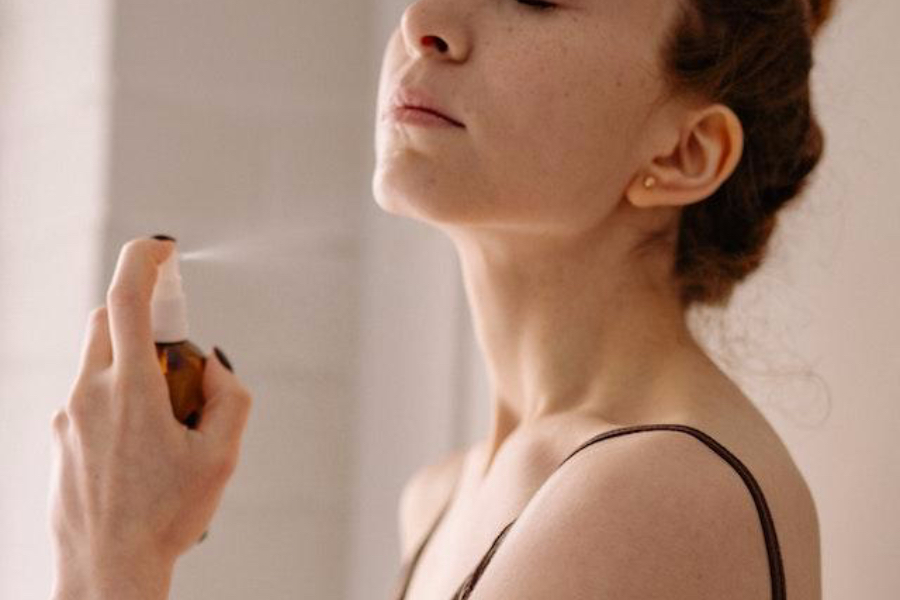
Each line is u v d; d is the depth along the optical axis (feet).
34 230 7.67
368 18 7.65
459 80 3.91
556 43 3.89
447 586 4.23
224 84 7.32
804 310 4.83
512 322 4.32
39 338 7.47
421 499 5.21
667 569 3.31
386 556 7.24
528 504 3.71
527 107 3.88
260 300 7.34
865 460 4.49
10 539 7.61
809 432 4.79
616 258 4.17
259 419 7.32
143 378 3.99
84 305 6.95
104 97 7.03
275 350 7.37
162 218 7.11
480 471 4.58
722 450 3.55
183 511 4.06
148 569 3.95
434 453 6.93
